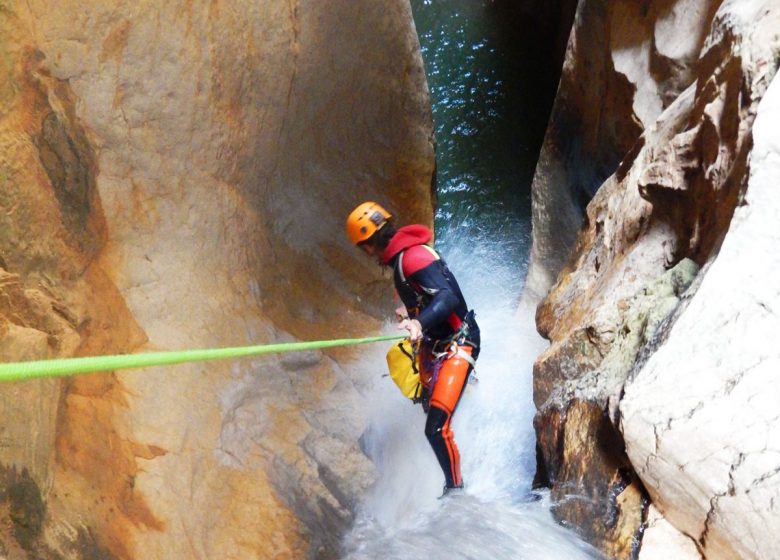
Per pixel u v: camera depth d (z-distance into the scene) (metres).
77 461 3.05
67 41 3.43
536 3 9.21
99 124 3.64
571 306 4.26
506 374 5.32
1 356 2.78
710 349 2.70
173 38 4.05
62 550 2.80
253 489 3.64
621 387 3.10
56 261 3.24
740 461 2.50
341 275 5.54
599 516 3.07
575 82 6.05
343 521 3.84
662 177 3.59
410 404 4.90
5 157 3.05
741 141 3.07
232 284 4.39
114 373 3.42
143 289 3.74
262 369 4.23
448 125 8.84
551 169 6.40
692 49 4.71
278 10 4.93
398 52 6.32
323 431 4.22
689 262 3.31
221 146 4.54
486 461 4.59
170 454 3.40
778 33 3.12
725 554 2.55
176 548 3.21
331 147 5.94
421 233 3.84
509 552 3.34
